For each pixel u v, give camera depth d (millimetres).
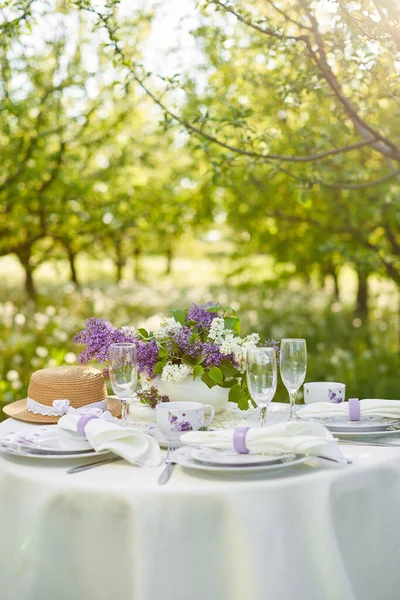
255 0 4082
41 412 2631
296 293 15078
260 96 5262
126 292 13242
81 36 6105
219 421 2625
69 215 9844
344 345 10086
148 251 15242
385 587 2160
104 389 2729
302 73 4277
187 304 12484
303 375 2512
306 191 4637
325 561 1954
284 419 2641
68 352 8062
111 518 1918
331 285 18109
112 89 7426
